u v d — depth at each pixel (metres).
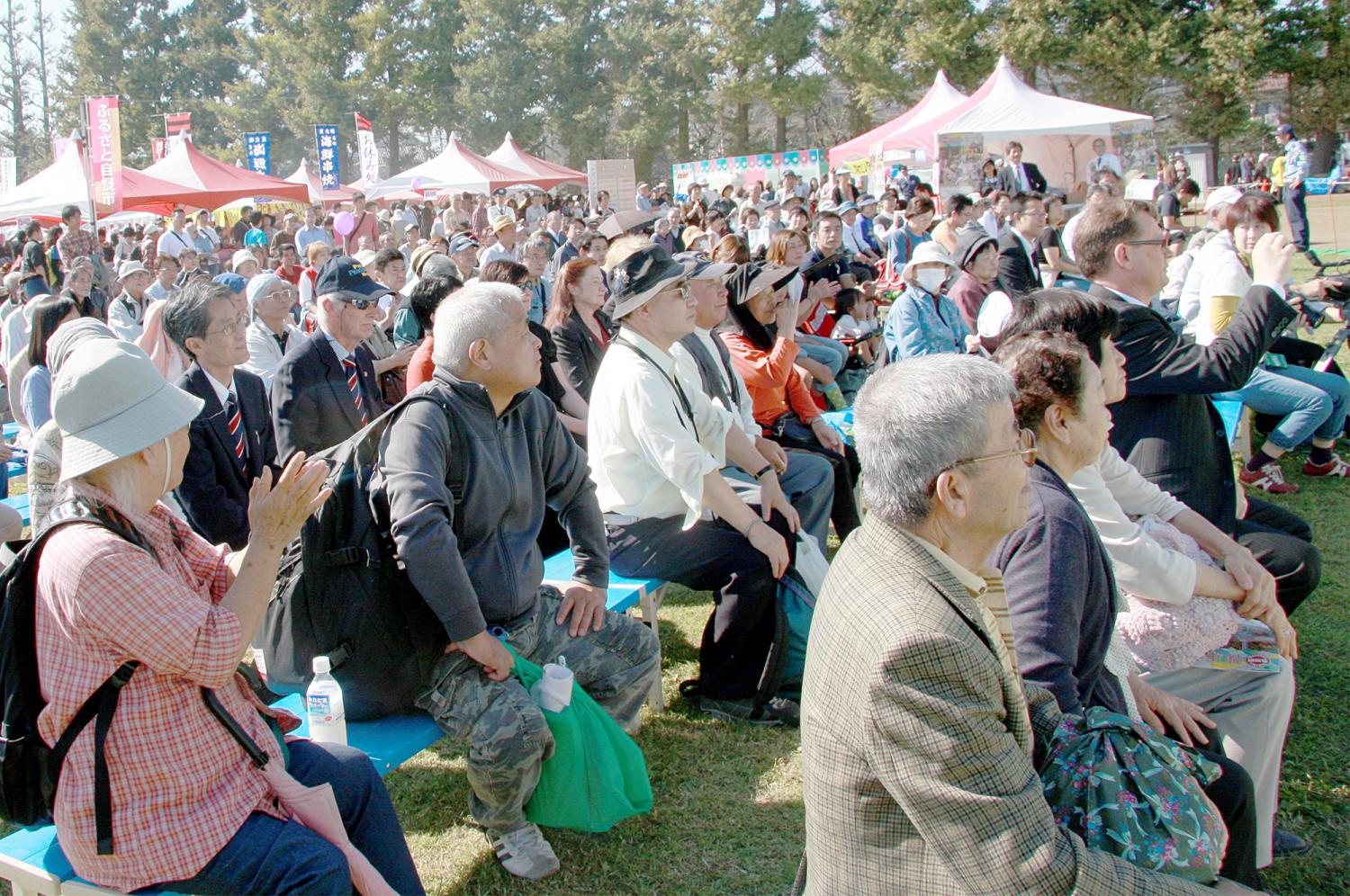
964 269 7.07
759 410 5.12
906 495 1.69
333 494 2.73
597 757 2.89
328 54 55.69
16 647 1.96
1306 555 3.34
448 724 2.82
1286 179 15.83
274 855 2.07
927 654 1.55
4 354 7.60
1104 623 2.21
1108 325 2.70
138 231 21.31
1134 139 20.70
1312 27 34.50
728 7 46.72
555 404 5.30
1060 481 2.26
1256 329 3.16
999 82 19.75
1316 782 3.19
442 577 2.68
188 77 65.31
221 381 4.15
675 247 16.31
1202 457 3.40
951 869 1.54
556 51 52.47
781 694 3.78
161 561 2.12
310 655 2.77
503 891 2.87
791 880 2.88
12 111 70.31
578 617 3.23
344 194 31.77
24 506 5.41
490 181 28.59
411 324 6.28
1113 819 1.88
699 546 3.71
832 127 51.84
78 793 1.97
